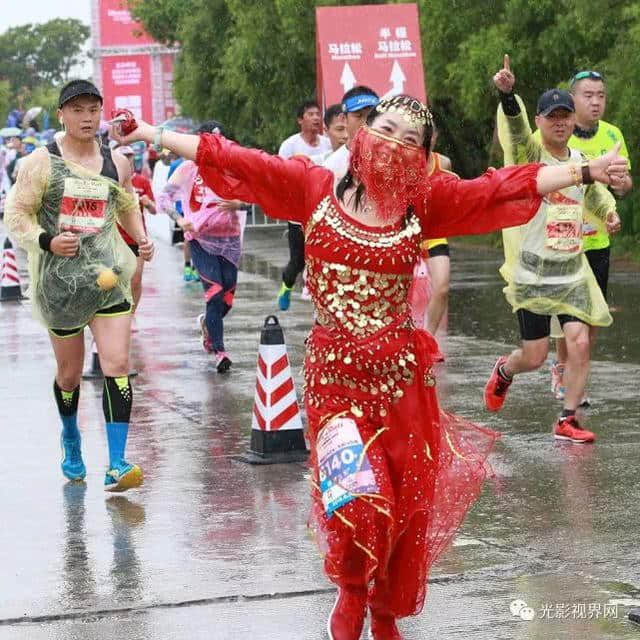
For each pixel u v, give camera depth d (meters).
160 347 18.50
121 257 10.26
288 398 11.30
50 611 7.48
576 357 11.72
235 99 50.75
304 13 40.28
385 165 6.41
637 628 7.05
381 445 6.59
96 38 62.62
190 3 55.47
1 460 11.57
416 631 7.09
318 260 6.57
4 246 25.86
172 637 7.03
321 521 6.66
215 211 15.93
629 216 29.38
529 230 11.68
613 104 26.11
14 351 18.48
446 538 6.84
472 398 13.88
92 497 10.17
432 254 15.17
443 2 31.25
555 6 28.59
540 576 7.98
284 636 7.02
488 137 38.22
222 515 9.55
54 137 10.25
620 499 9.74
